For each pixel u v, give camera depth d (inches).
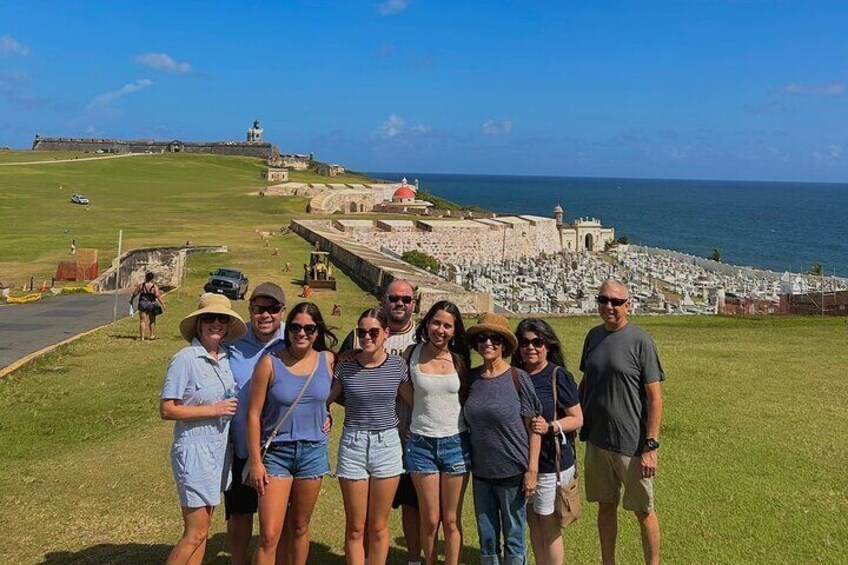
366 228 2514.8
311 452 246.8
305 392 245.1
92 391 567.2
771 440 439.5
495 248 2810.0
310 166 6151.6
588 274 2464.3
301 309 244.2
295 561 253.9
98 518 331.0
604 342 274.8
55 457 420.8
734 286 2289.6
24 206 2760.8
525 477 251.3
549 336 263.1
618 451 267.7
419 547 275.4
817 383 589.6
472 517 337.1
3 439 451.5
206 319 247.8
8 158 4891.7
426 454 253.4
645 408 268.4
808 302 1299.2
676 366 652.7
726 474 382.9
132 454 421.1
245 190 3811.5
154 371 635.5
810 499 350.3
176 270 1391.5
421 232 2613.2
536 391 258.5
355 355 256.5
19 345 741.9
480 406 250.4
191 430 243.1
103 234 2092.8
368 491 254.1
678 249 4690.0
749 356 708.0
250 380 248.7
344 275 1462.8
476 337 256.1
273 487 242.2
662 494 355.9
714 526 320.8
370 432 251.3
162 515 335.3
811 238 5590.6
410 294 297.9
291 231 2341.3
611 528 279.4
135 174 4387.3
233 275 1198.3
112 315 979.9
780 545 302.8
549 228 3193.9
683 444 432.5
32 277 1328.7
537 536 265.7
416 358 261.3
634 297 1888.5
